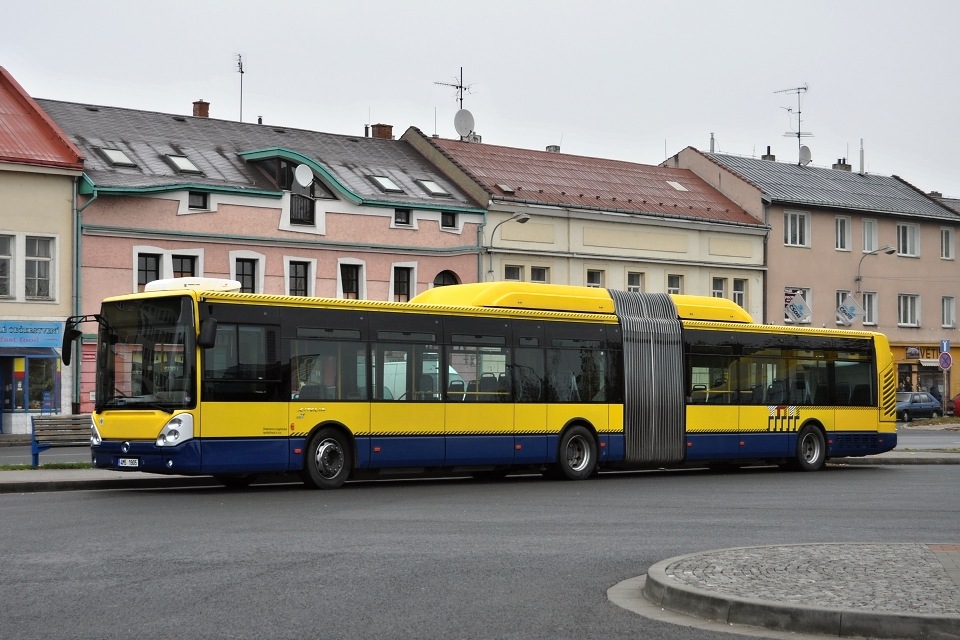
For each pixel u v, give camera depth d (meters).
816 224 63.06
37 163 40.41
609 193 56.47
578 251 53.34
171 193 42.94
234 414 21.58
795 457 30.34
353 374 23.17
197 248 43.41
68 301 41.19
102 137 44.75
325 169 46.31
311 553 13.27
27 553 13.09
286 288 45.41
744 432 29.31
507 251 51.09
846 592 10.02
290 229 45.53
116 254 41.91
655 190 59.38
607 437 26.91
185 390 21.16
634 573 12.17
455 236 49.84
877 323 65.75
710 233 58.44
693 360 28.61
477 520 17.09
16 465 25.31
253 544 13.98
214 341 21.06
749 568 11.32
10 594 10.62
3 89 43.91
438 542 14.42
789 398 30.36
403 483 25.05
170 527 15.70
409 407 23.88
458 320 24.81
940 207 69.88
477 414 24.84
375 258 47.59
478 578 11.73
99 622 9.46
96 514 17.30
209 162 45.66
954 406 65.69
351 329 23.23
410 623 9.53
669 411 28.02
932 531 16.25
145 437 21.27
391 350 23.75
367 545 14.03
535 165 56.78
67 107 46.47
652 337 27.94
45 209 40.78
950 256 69.69
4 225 40.03
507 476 27.89
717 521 17.30
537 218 52.12
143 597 10.52
